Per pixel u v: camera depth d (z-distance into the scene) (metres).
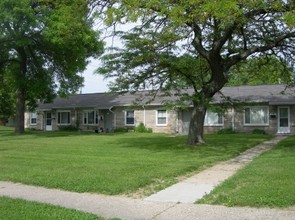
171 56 17.70
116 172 11.30
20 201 8.16
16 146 20.09
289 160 13.05
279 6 13.26
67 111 41.94
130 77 19.16
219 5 11.97
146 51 17.39
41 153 16.67
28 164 13.27
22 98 32.75
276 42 17.81
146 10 14.25
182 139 23.67
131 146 19.56
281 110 30.17
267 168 11.48
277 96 30.66
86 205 8.05
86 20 17.33
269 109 30.45
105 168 12.05
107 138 26.06
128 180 10.09
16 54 31.67
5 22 25.70
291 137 25.25
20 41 26.52
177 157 14.81
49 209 7.46
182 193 8.98
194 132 19.42
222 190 8.92
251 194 8.18
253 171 11.06
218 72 18.64
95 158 14.66
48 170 11.92
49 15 26.36
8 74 33.16
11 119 54.06
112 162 13.44
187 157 14.80
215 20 16.34
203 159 14.13
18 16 25.69
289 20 12.42
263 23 16.91
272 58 20.23
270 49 18.59
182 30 16.27
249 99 28.05
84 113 40.59
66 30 18.94
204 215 7.16
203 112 19.44
